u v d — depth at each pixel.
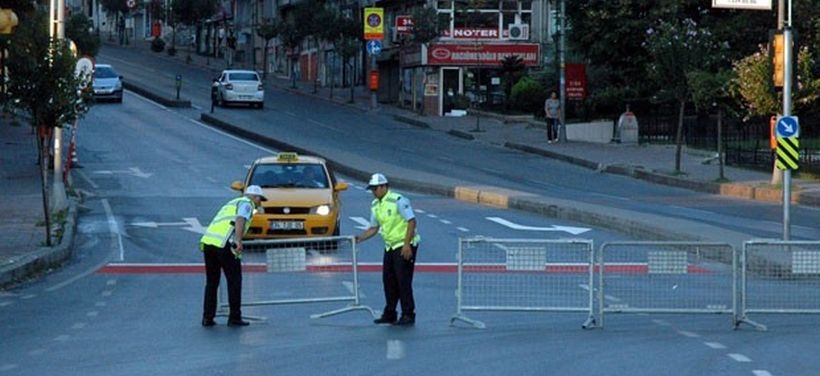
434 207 94.88
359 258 67.94
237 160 130.62
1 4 89.38
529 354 40.25
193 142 148.38
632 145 152.12
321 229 70.94
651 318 49.03
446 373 36.88
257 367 37.94
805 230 81.00
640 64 171.25
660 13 165.38
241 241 46.34
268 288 49.31
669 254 47.25
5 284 57.47
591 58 176.12
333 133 165.62
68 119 71.12
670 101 155.38
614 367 37.91
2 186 103.44
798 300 47.75
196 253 70.69
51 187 100.88
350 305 50.34
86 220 85.81
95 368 37.78
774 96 104.81
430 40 194.75
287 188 72.75
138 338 43.50
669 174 119.50
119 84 199.62
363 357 39.66
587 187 114.50
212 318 46.34
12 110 82.06
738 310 47.72
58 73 69.88
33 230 76.06
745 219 88.50
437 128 178.12
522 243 47.06
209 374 36.78
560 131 155.75
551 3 182.25
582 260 49.97
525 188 111.62
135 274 62.53
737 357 39.66
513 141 157.38
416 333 44.78
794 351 40.94
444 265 65.12
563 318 48.88
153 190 105.12
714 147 142.12
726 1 83.56
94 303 52.62
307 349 41.22
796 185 108.44
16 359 39.19
